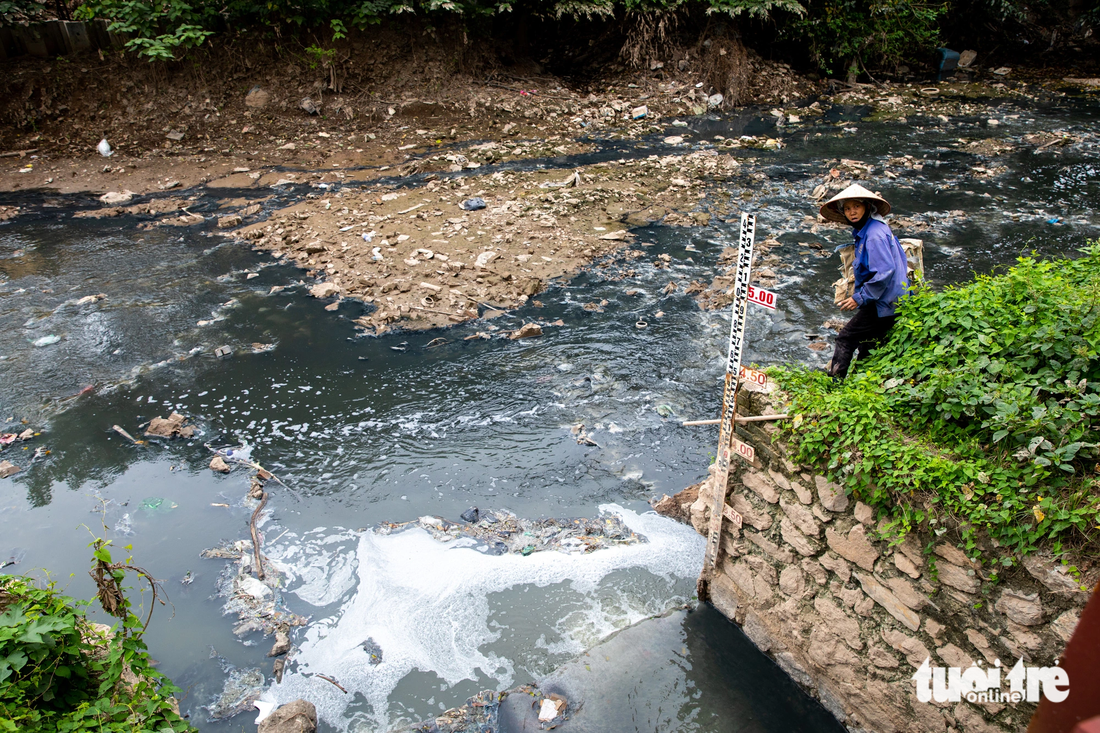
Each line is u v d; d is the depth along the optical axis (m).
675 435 6.45
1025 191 11.65
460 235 10.22
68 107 14.34
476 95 16.12
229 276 9.52
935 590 3.22
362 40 15.65
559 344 7.81
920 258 5.21
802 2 18.30
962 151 13.78
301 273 9.57
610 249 9.94
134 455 6.41
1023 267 4.19
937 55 20.14
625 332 8.00
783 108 17.36
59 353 7.86
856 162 12.93
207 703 4.29
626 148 14.52
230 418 6.84
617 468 6.09
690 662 4.35
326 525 5.61
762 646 4.36
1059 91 18.52
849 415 3.52
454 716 4.12
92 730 3.26
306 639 4.69
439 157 13.73
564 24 18.75
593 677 4.28
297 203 11.86
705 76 17.59
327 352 7.79
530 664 4.43
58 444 6.54
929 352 3.94
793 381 3.99
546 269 9.37
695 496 5.56
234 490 6.00
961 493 3.07
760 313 8.27
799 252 9.77
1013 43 21.25
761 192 11.95
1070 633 2.75
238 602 4.97
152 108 14.58
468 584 5.02
